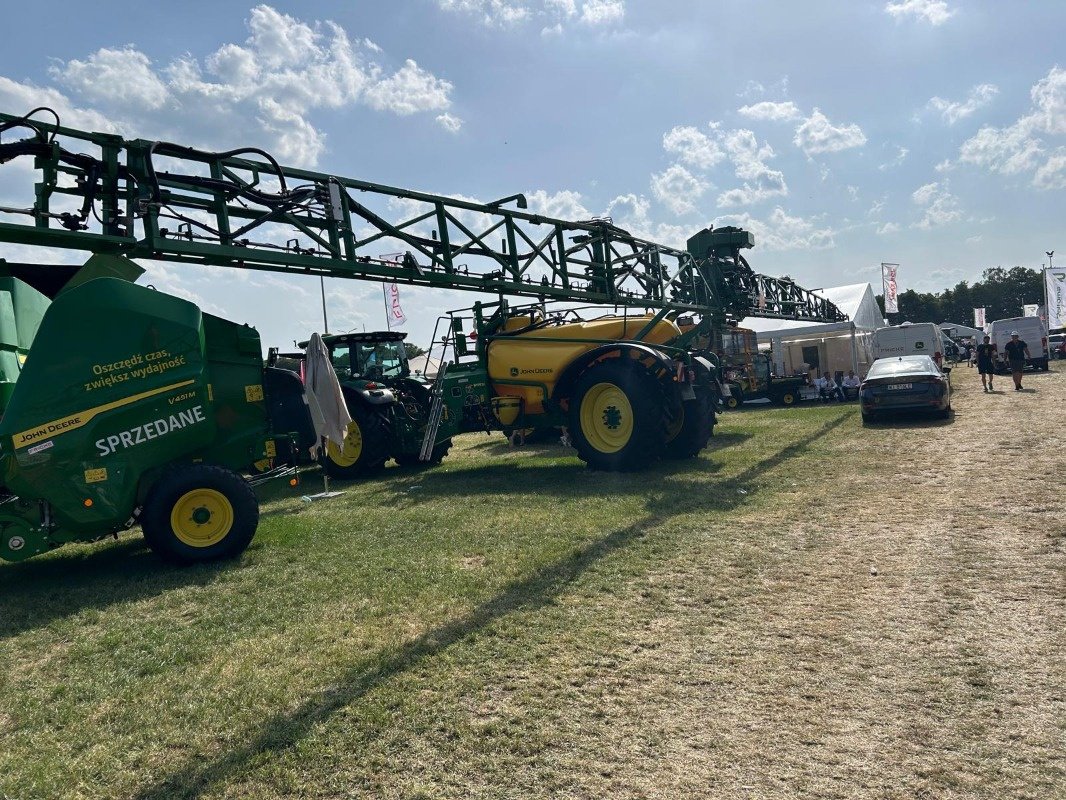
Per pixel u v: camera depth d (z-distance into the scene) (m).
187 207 6.39
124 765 2.81
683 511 6.36
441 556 5.41
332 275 7.54
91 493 5.56
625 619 3.94
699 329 12.86
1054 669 3.05
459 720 2.96
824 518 5.80
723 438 11.88
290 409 8.15
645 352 8.80
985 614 3.67
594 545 5.39
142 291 5.90
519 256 9.60
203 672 3.63
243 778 2.65
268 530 6.84
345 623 4.16
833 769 2.48
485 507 7.16
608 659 3.45
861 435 10.80
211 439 6.09
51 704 3.39
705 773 2.50
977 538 4.93
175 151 6.10
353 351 12.05
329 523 6.97
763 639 3.58
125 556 6.40
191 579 5.36
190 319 6.04
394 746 2.80
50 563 6.38
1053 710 2.75
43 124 5.33
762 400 21.41
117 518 5.66
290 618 4.32
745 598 4.15
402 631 3.97
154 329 5.87
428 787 2.52
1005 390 16.38
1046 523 5.12
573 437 9.30
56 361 5.51
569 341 9.60
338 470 10.85
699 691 3.09
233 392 6.56
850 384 18.97
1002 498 5.95
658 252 12.09
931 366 12.33
